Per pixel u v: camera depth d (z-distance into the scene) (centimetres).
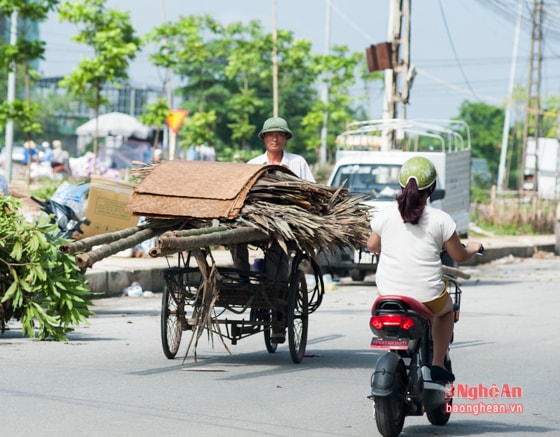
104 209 2914
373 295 3089
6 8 4784
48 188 4291
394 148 4769
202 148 8100
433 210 1168
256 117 12412
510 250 5362
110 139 8656
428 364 1192
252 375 1609
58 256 1925
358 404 1372
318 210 1755
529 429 1255
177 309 1758
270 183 1698
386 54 4806
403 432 1229
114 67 5272
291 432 1186
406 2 4822
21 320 1934
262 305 1711
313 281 3328
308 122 8969
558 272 4375
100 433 1147
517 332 2238
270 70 8925
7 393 1377
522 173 10769
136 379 1529
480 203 7706
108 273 2917
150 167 1780
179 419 1241
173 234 1476
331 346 1995
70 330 1953
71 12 5203
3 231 1881
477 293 3250
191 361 1744
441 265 1173
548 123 16550
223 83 12388
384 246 1174
